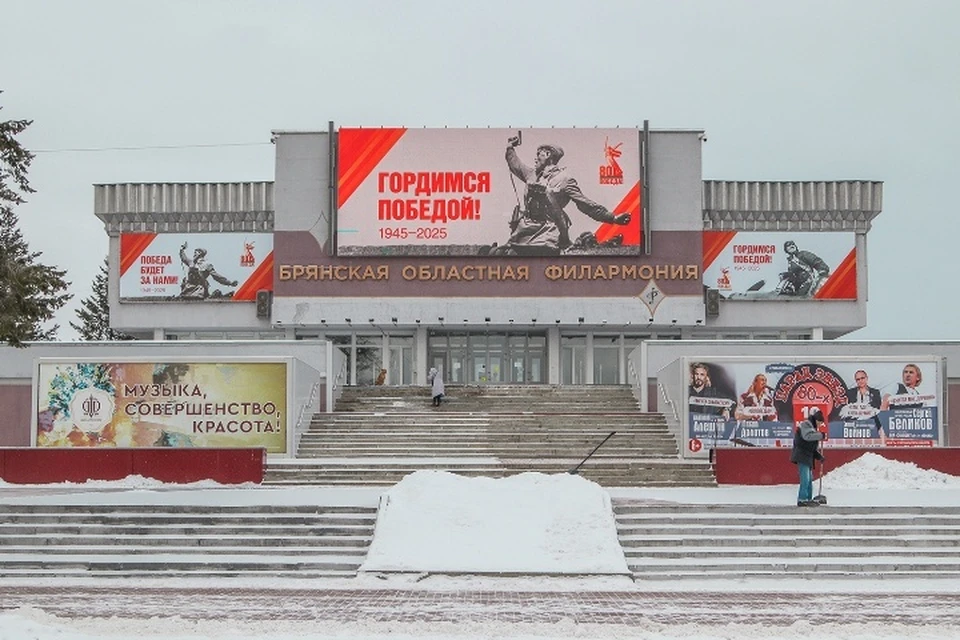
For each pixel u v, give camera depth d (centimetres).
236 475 3177
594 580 1981
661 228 5425
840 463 3141
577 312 5369
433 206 5378
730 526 2275
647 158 5416
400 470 3186
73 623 1464
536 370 5562
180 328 5569
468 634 1451
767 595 1872
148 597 1808
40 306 2462
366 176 5394
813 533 2255
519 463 3284
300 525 2281
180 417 3569
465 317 5372
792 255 5559
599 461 3316
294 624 1512
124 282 5594
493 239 5369
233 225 5616
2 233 5231
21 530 2283
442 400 4216
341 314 5397
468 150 5391
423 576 1994
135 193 5625
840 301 5556
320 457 3525
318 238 5441
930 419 3509
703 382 3491
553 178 5388
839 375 3506
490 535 2159
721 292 5528
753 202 5581
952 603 1784
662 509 2345
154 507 2355
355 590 1892
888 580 2069
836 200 5584
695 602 1777
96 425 3575
